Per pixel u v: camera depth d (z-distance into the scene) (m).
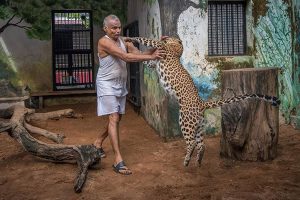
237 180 4.02
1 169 4.61
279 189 3.70
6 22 9.69
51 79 10.11
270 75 4.61
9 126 4.94
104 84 4.45
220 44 6.26
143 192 3.75
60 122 7.74
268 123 4.64
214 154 5.08
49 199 3.63
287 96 6.41
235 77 4.58
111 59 4.39
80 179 3.93
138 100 8.27
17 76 9.85
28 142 4.76
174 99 5.83
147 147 5.57
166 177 4.18
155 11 6.25
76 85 10.45
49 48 10.03
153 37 6.45
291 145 5.34
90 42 10.31
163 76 4.59
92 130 6.99
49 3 9.88
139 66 8.06
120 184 4.00
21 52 9.84
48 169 4.55
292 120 6.37
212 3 6.14
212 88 6.04
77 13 10.25
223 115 4.70
